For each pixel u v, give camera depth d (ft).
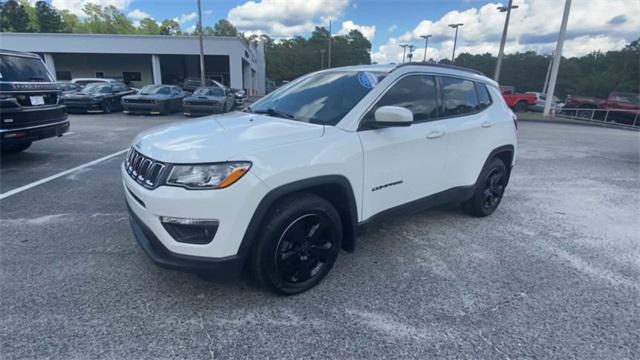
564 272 10.45
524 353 7.25
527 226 13.91
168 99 53.57
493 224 14.01
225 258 7.64
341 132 9.12
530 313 8.52
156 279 9.46
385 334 7.72
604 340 7.67
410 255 11.24
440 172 11.80
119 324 7.77
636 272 10.55
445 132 11.61
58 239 11.63
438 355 7.16
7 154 23.63
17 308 8.18
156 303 8.50
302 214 8.44
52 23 233.14
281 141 8.20
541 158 28.27
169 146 8.06
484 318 8.30
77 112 52.95
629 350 7.39
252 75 148.87
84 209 14.29
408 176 10.70
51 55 94.79
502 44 73.51
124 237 11.85
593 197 18.13
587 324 8.16
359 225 9.75
